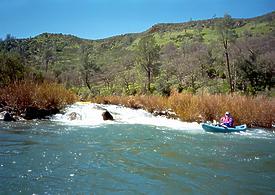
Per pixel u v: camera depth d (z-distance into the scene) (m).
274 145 15.13
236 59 49.38
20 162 9.84
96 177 8.77
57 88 23.91
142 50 54.84
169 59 84.75
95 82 81.19
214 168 10.21
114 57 128.75
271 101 24.31
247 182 8.83
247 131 20.42
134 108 30.03
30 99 21.11
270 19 116.31
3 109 20.25
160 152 12.34
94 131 17.30
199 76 55.59
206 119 23.02
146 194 7.63
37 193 7.34
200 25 149.00
